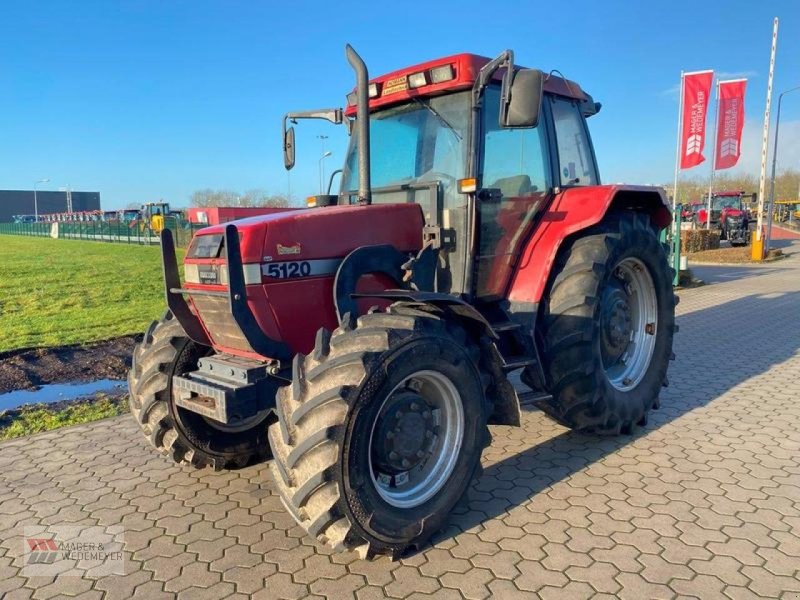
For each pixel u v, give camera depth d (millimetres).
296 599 2621
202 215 29984
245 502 3562
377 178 4172
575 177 4738
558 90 4469
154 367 3656
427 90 3799
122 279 15219
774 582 2650
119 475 3961
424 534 2961
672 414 4832
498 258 3975
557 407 4074
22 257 23703
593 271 3945
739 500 3391
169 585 2746
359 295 3254
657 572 2740
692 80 15812
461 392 3115
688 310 10008
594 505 3383
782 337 7613
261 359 3301
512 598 2586
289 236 3252
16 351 7152
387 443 2918
